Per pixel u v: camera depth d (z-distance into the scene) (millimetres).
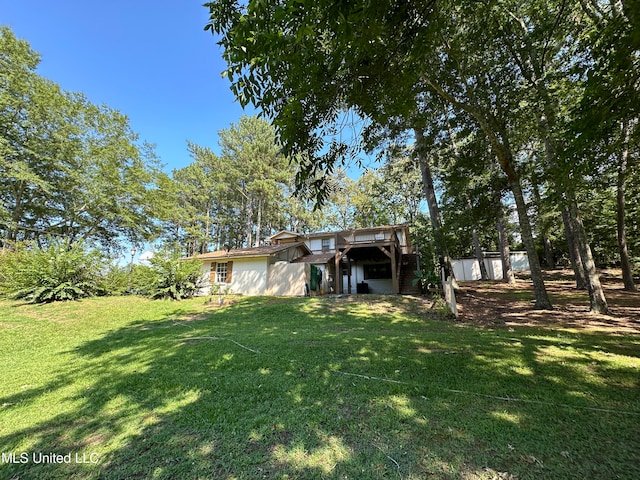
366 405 2883
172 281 12359
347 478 1881
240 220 30219
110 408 3074
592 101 3123
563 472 1843
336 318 8484
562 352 4352
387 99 3387
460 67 6699
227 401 3096
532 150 9930
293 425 2562
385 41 2709
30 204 16953
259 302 11281
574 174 3883
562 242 21266
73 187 16562
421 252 16469
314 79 2689
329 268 17359
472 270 20688
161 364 4492
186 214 25984
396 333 6184
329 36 2738
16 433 2631
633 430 2270
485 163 9680
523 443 2160
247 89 2736
